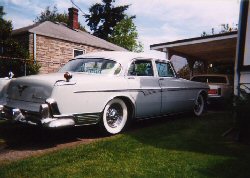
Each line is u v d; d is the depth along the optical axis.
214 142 4.67
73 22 20.92
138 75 5.69
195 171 3.32
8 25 14.98
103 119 4.89
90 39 19.77
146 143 4.51
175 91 6.59
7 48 13.98
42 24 17.39
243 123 4.72
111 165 3.46
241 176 3.19
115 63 5.33
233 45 11.04
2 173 3.10
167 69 6.59
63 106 4.21
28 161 3.51
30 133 5.16
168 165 3.51
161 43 10.94
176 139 4.81
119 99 5.19
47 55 16.02
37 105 4.25
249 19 6.01
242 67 6.03
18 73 14.14
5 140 4.62
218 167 3.46
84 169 3.30
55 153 3.86
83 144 4.42
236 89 6.07
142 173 3.23
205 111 8.36
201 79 11.47
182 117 7.49
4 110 4.81
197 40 10.07
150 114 5.98
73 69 5.48
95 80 4.69
